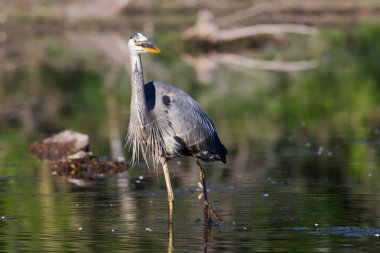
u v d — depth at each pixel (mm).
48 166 14594
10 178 13508
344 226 10164
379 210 10977
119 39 37750
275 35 36812
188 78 27312
